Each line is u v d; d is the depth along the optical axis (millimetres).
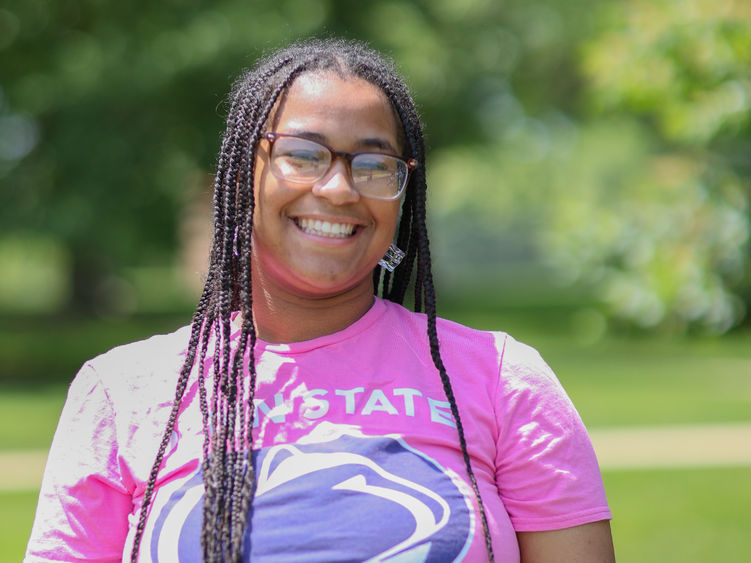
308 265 2100
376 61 2221
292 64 2182
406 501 1929
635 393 11953
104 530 2086
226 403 2053
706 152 5605
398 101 2168
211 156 15648
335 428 2004
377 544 1894
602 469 7973
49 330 21359
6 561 5582
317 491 1933
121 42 15328
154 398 2119
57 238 15766
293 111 2117
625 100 4973
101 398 2141
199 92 15297
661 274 5039
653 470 7891
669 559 5648
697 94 4641
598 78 5152
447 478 1972
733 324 5172
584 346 18031
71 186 15930
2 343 18844
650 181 6016
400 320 2189
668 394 11828
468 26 21359
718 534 6090
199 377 2082
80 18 15219
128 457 2080
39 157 16344
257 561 1902
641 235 5633
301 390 2057
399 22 19219
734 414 10234
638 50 4766
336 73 2139
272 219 2119
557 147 32938
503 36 22516
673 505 6805
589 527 2031
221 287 2141
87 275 24469
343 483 1938
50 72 15734
